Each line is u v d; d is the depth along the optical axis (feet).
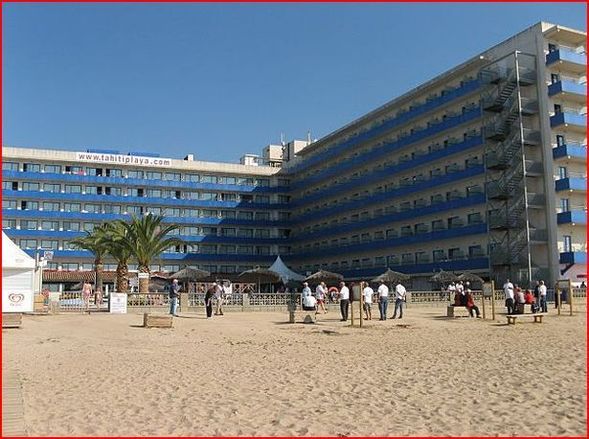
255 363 50.55
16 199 275.80
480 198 195.31
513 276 181.06
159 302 134.21
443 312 125.08
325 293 134.72
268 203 317.83
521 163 181.27
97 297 152.97
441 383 38.73
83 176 284.82
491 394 34.42
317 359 53.01
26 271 103.96
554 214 176.55
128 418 29.55
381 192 244.63
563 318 104.01
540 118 183.42
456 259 203.62
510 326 88.53
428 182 218.79
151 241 164.66
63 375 43.39
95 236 186.39
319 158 293.43
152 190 300.40
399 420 28.63
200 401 33.73
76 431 26.84
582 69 184.96
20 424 28.09
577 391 34.58
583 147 178.40
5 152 274.36
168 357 54.90
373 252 249.14
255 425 28.04
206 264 301.22
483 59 199.11
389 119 244.63
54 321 97.09
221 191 311.88
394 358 52.90
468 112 201.98
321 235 284.20
